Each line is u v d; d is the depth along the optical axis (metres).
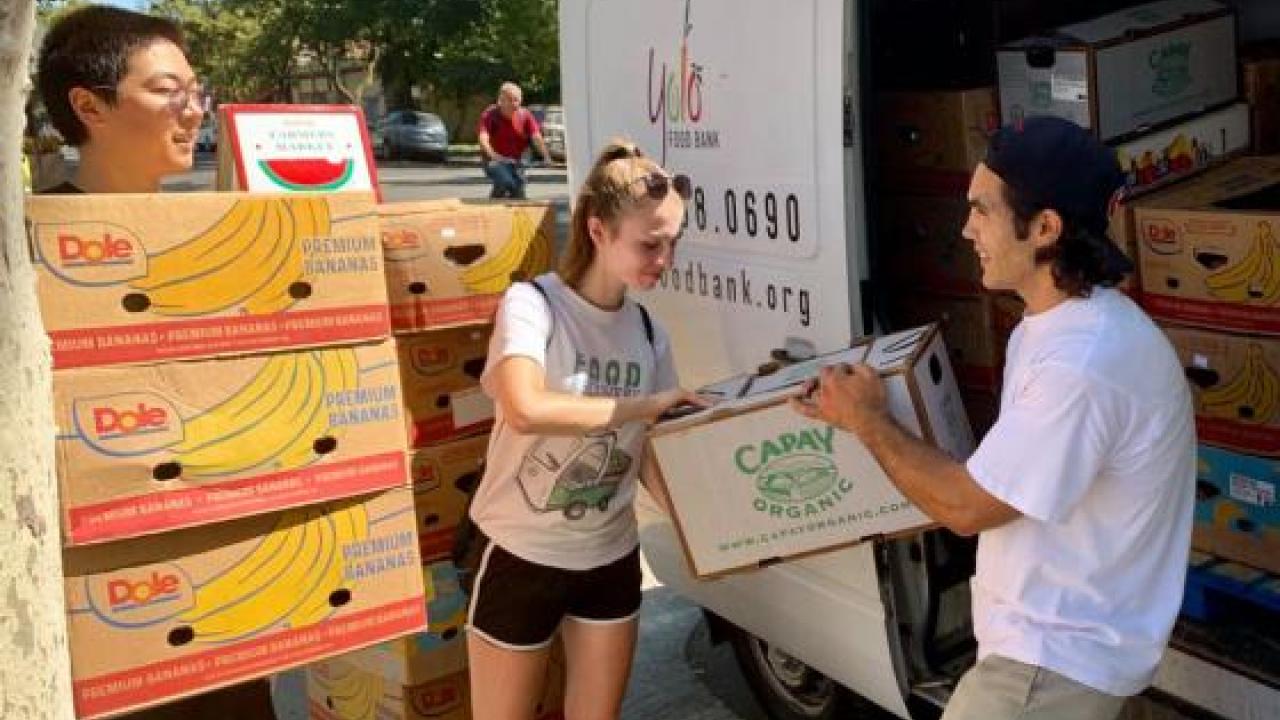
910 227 3.70
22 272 1.69
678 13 3.56
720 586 3.69
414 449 3.15
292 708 4.31
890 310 3.78
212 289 2.37
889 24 3.67
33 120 2.70
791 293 3.20
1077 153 2.09
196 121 2.64
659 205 2.65
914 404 2.43
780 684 3.91
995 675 2.20
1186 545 2.21
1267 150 3.86
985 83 3.73
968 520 2.17
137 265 2.30
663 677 4.48
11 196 1.66
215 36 46.34
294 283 2.46
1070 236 2.11
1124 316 2.12
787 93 3.11
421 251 3.08
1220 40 3.76
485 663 2.89
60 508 2.25
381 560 2.60
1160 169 3.57
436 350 3.16
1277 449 3.02
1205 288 3.10
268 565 2.48
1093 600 2.14
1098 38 3.46
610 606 2.91
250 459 2.42
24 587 1.70
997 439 2.13
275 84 47.25
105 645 2.34
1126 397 2.06
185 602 2.40
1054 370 2.07
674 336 3.74
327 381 2.50
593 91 4.06
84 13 2.57
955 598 3.31
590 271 2.77
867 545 3.04
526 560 2.79
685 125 3.56
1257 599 2.99
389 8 40.22
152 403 2.33
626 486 2.88
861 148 2.99
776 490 2.69
